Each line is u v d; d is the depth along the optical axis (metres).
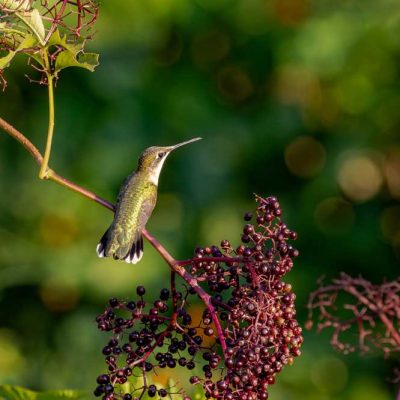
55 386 13.04
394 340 7.34
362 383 13.04
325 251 13.66
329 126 13.91
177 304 5.32
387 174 13.95
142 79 13.34
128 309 5.36
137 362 5.28
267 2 13.39
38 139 13.10
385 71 13.57
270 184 13.78
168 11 13.29
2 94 13.04
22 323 13.34
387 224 13.98
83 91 13.13
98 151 13.08
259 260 5.19
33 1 5.67
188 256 13.17
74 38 5.59
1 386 5.79
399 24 13.23
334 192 13.73
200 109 13.54
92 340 13.20
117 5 12.97
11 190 13.22
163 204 13.34
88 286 13.09
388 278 13.77
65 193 13.27
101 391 5.24
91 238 13.29
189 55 13.66
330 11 13.30
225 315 5.19
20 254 13.20
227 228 13.30
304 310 13.17
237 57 13.70
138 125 13.23
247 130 13.66
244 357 4.87
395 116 13.81
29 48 5.45
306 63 13.29
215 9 13.49
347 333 12.99
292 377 13.05
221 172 13.43
